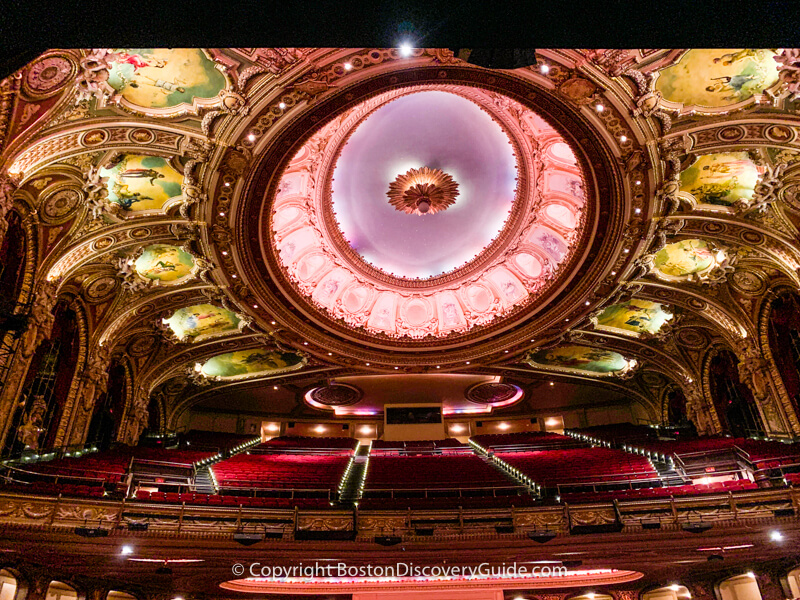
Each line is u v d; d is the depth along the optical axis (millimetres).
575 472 16422
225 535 11008
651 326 21766
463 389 27469
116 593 14516
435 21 1452
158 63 10547
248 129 12758
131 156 12656
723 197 14695
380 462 18969
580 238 17234
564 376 25734
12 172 10406
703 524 11047
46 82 9656
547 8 1412
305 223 21938
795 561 13492
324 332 21500
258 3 1428
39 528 10070
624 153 13633
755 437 20016
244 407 28953
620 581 15445
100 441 19000
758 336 18391
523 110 18984
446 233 25266
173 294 18234
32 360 14398
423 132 22594
